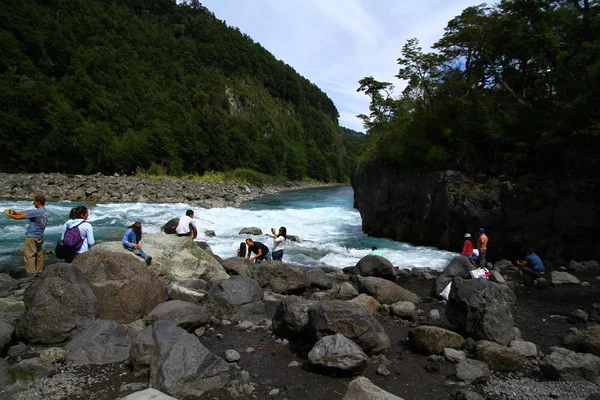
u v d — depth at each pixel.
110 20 94.44
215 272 10.19
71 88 63.50
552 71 19.44
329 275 11.83
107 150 56.56
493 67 22.42
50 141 49.16
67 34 74.69
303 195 56.50
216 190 45.50
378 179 22.59
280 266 9.91
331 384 4.96
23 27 62.34
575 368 5.13
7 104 47.28
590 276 12.12
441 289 9.84
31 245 9.60
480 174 17.55
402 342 6.68
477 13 22.28
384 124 29.25
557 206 14.64
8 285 8.67
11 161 45.59
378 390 4.21
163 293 7.51
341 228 24.41
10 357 5.36
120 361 5.33
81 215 8.00
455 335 6.16
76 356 5.28
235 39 135.00
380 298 8.95
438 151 18.80
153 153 64.44
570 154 14.70
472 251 13.90
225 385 4.78
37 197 9.83
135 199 32.66
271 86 133.62
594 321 7.93
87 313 5.94
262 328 6.98
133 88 78.38
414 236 19.84
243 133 88.69
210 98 101.00
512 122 17.44
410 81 24.58
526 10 20.03
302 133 125.25
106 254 6.93
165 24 123.12
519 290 10.62
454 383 5.14
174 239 10.07
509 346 6.21
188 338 4.94
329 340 5.35
